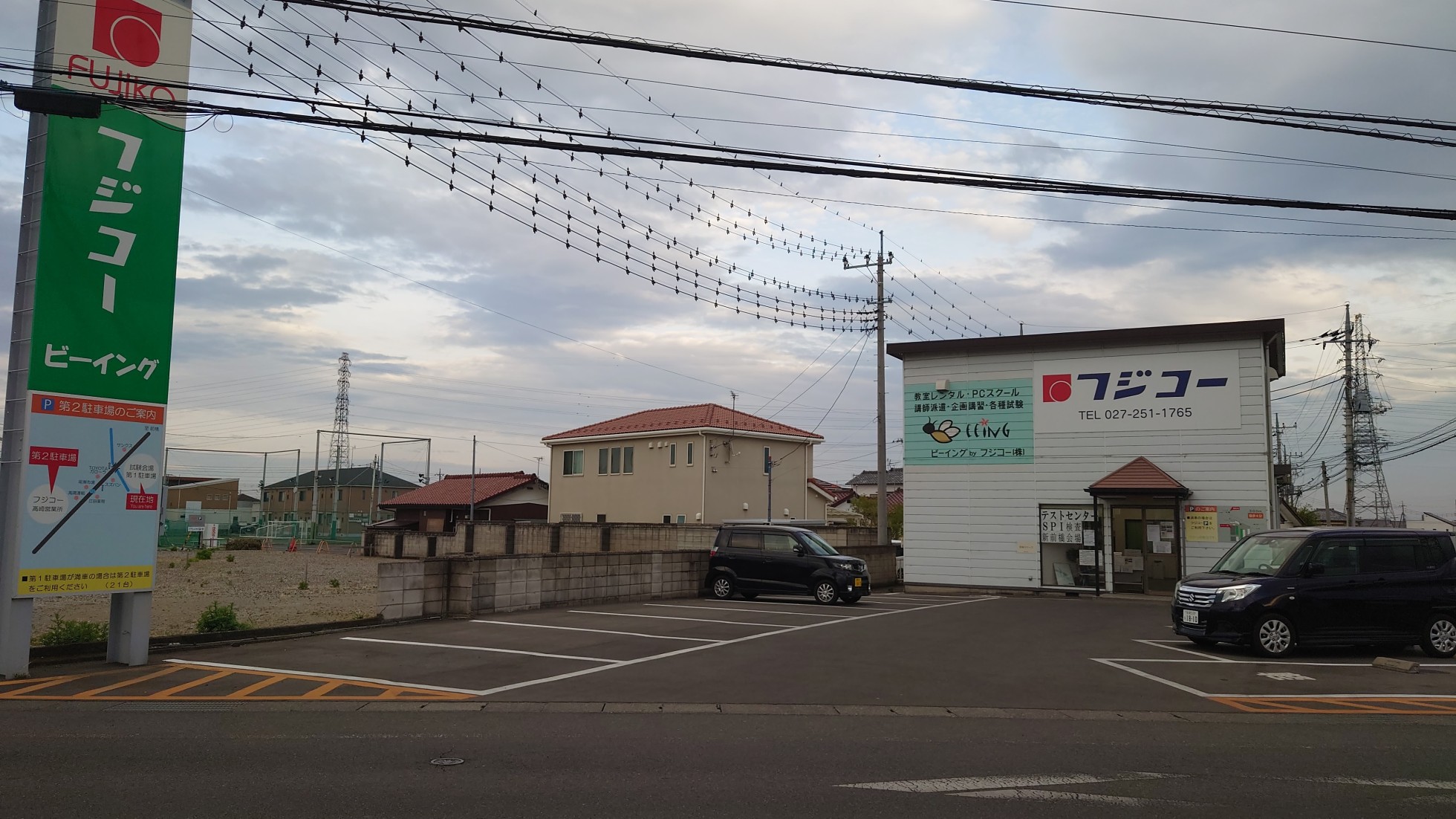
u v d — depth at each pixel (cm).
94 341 1003
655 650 1207
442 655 1145
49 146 976
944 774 629
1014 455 2452
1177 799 580
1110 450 2345
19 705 839
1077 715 857
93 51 1005
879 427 3023
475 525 3731
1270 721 839
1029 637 1420
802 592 1958
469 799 555
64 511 980
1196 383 2275
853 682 995
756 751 687
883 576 2712
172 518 5403
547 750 681
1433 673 1105
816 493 4522
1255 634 1205
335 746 688
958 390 2536
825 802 559
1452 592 1231
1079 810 553
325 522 6900
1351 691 988
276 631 1275
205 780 594
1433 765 673
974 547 2472
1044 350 2444
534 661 1109
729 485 4069
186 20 1079
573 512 4472
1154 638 1432
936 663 1141
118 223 1026
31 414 954
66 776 601
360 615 1576
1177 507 2261
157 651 1140
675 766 638
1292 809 562
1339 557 1241
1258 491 2192
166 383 1069
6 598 947
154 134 1059
